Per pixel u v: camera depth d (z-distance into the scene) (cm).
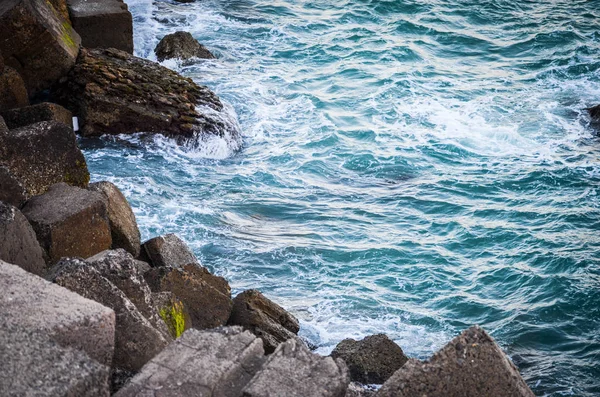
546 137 2105
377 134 2098
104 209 1105
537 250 1564
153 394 632
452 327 1338
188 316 983
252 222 1650
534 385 1207
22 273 710
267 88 2359
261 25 2861
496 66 2641
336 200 1773
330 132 2094
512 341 1311
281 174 1883
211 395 641
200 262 1476
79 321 650
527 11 3125
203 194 1753
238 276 1441
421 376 657
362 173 1914
